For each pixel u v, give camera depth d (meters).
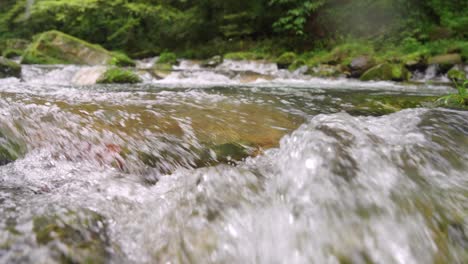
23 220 0.96
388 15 10.16
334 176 1.10
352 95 3.41
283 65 9.24
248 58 10.66
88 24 14.46
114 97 2.58
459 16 9.33
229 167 1.33
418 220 0.97
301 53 11.18
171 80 5.87
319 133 1.34
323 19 11.23
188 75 6.30
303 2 11.20
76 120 1.77
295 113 2.29
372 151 1.25
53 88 3.65
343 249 0.88
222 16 13.12
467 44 7.61
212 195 1.17
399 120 1.81
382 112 2.36
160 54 13.47
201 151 1.62
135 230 1.03
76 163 1.54
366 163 1.18
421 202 1.04
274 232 0.96
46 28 15.09
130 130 1.74
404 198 1.04
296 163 1.21
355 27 10.66
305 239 0.92
